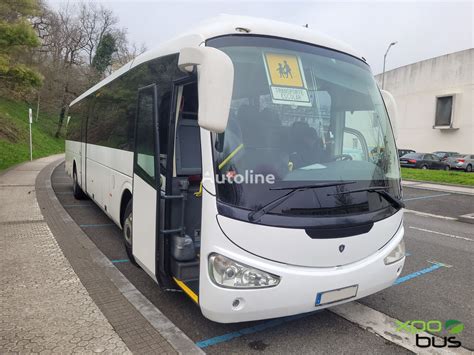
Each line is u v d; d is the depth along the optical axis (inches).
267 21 147.9
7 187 462.3
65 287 174.4
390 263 143.5
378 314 166.4
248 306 117.3
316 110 141.2
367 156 148.5
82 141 370.0
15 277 183.8
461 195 571.8
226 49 129.6
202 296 121.0
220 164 119.4
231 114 124.8
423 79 1434.5
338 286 127.0
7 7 594.6
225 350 134.0
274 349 135.6
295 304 121.9
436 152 1273.4
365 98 157.2
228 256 115.8
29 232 261.9
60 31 1599.4
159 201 141.6
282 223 118.7
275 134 129.9
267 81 133.7
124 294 170.1
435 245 288.0
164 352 127.5
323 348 137.7
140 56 210.8
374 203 139.3
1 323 141.2
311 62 145.7
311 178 128.8
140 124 170.6
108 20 1814.7
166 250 142.0
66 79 1497.3
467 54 1284.4
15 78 646.5
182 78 137.7
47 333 135.5
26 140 1111.0
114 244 255.3
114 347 128.6
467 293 193.3
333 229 125.7
